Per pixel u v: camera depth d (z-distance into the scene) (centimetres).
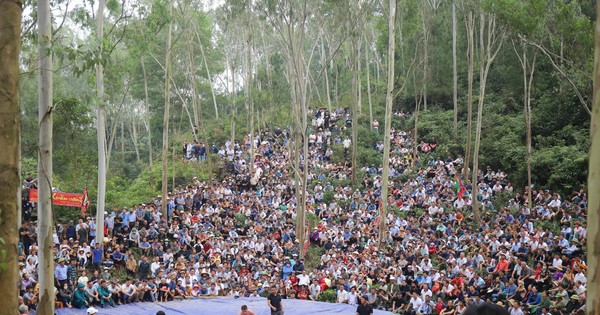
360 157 4997
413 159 4769
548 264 2656
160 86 6488
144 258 2869
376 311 2484
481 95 3775
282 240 3488
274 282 2770
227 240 3359
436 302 2470
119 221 3238
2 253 754
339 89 7081
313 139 5372
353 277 2741
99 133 2950
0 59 809
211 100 7400
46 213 1670
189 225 3416
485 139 4769
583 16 3069
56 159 3809
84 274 2430
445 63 5797
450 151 4941
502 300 2341
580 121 4403
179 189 4475
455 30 5212
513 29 3050
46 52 1678
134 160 7162
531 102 4953
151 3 3497
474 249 2834
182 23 4622
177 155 5716
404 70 5350
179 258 2950
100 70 2950
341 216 3800
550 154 4103
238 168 4969
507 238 2981
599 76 536
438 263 2936
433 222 3519
